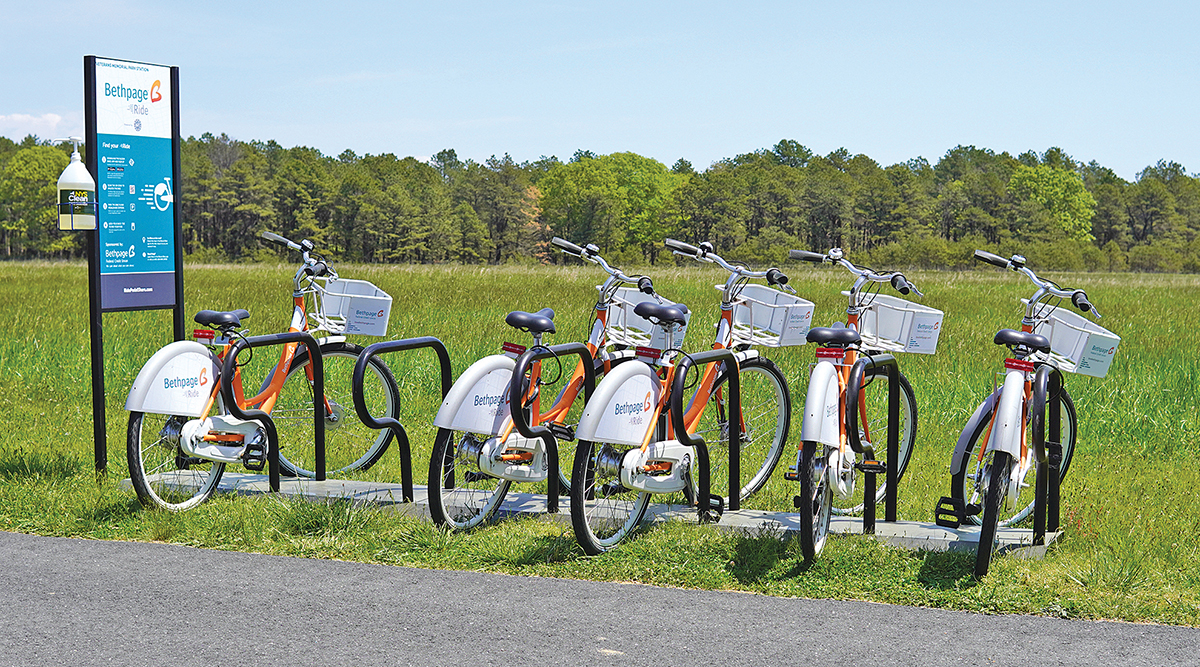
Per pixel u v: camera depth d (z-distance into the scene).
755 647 3.47
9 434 7.22
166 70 5.96
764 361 5.60
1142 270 112.94
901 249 102.69
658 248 127.56
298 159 122.81
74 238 101.12
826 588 4.11
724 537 4.68
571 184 121.19
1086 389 8.45
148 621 3.69
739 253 105.31
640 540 4.68
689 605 3.92
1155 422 7.58
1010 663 3.34
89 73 5.56
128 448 5.02
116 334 11.18
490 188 121.44
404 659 3.35
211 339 5.28
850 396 4.57
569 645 3.48
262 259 102.50
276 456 5.36
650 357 4.86
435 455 4.79
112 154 5.71
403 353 9.87
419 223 112.25
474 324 12.73
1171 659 3.38
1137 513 5.28
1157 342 12.07
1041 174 137.50
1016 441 4.15
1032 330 4.89
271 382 5.61
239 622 3.68
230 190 109.56
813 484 4.24
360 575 4.28
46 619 3.70
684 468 4.82
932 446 6.98
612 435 4.46
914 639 3.56
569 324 12.66
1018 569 4.28
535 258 120.81
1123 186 156.88
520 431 4.70
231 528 4.84
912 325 5.07
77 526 4.95
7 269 33.34
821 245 119.69
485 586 4.14
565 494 5.69
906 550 4.50
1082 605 3.86
